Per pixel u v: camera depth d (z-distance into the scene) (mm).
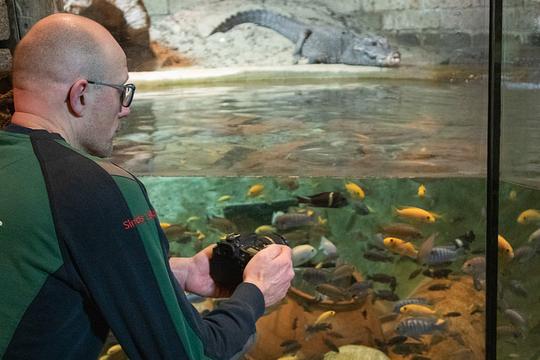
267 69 8438
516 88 1668
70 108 1603
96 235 1412
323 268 4910
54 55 1567
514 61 1646
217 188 6043
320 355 4297
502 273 1794
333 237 6359
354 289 4598
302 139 6277
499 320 1827
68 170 1462
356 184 6188
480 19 7883
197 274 2051
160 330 1435
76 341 1463
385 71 8641
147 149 6043
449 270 5211
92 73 1602
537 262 1849
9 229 1407
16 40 3490
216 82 8227
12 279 1397
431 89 8023
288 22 8977
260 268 1808
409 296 5203
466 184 6109
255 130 6410
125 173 1543
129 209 1461
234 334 1592
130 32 8242
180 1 8602
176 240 5441
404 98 7531
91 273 1403
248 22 8828
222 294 2064
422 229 6520
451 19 8141
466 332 4570
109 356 3852
